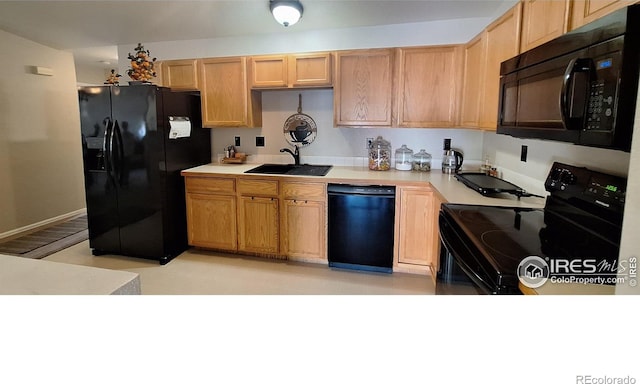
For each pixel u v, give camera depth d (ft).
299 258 10.83
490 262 3.85
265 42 11.85
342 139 11.96
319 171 11.00
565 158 6.06
